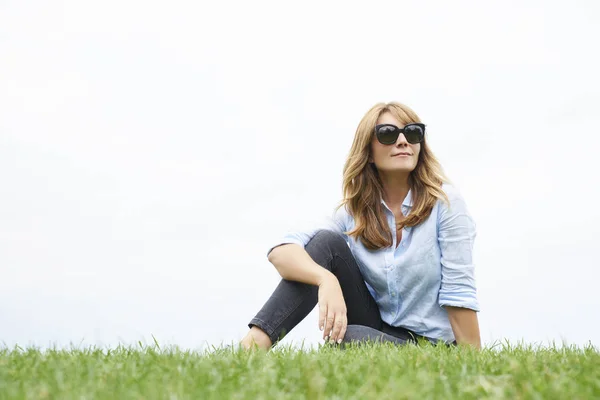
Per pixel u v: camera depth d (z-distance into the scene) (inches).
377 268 172.7
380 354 126.6
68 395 90.6
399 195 177.6
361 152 175.5
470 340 169.5
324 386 97.3
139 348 138.3
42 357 130.0
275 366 114.0
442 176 174.9
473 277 169.6
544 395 93.1
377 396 89.8
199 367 112.5
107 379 104.0
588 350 143.2
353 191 176.9
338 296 154.9
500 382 101.3
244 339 158.1
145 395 91.4
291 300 160.9
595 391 96.0
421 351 133.0
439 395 93.1
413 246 170.1
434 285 171.8
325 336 153.6
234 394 92.1
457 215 168.6
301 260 161.0
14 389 94.8
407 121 173.6
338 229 181.2
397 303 173.6
